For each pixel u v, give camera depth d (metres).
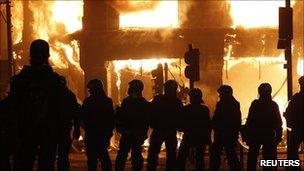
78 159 42.88
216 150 27.03
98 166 37.09
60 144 22.77
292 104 25.77
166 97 26.48
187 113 27.16
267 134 25.80
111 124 25.03
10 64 46.47
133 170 25.88
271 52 51.31
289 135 27.61
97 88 25.03
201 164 27.45
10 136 16.31
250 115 26.03
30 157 15.39
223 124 26.72
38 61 15.49
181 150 27.38
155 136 26.42
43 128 15.33
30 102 15.30
